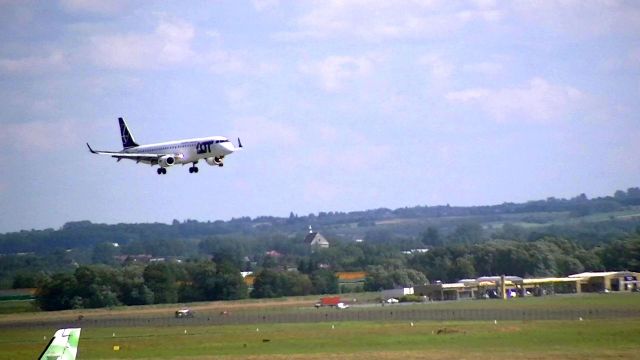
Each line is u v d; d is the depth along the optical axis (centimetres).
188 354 16512
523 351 14750
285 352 16050
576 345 15412
